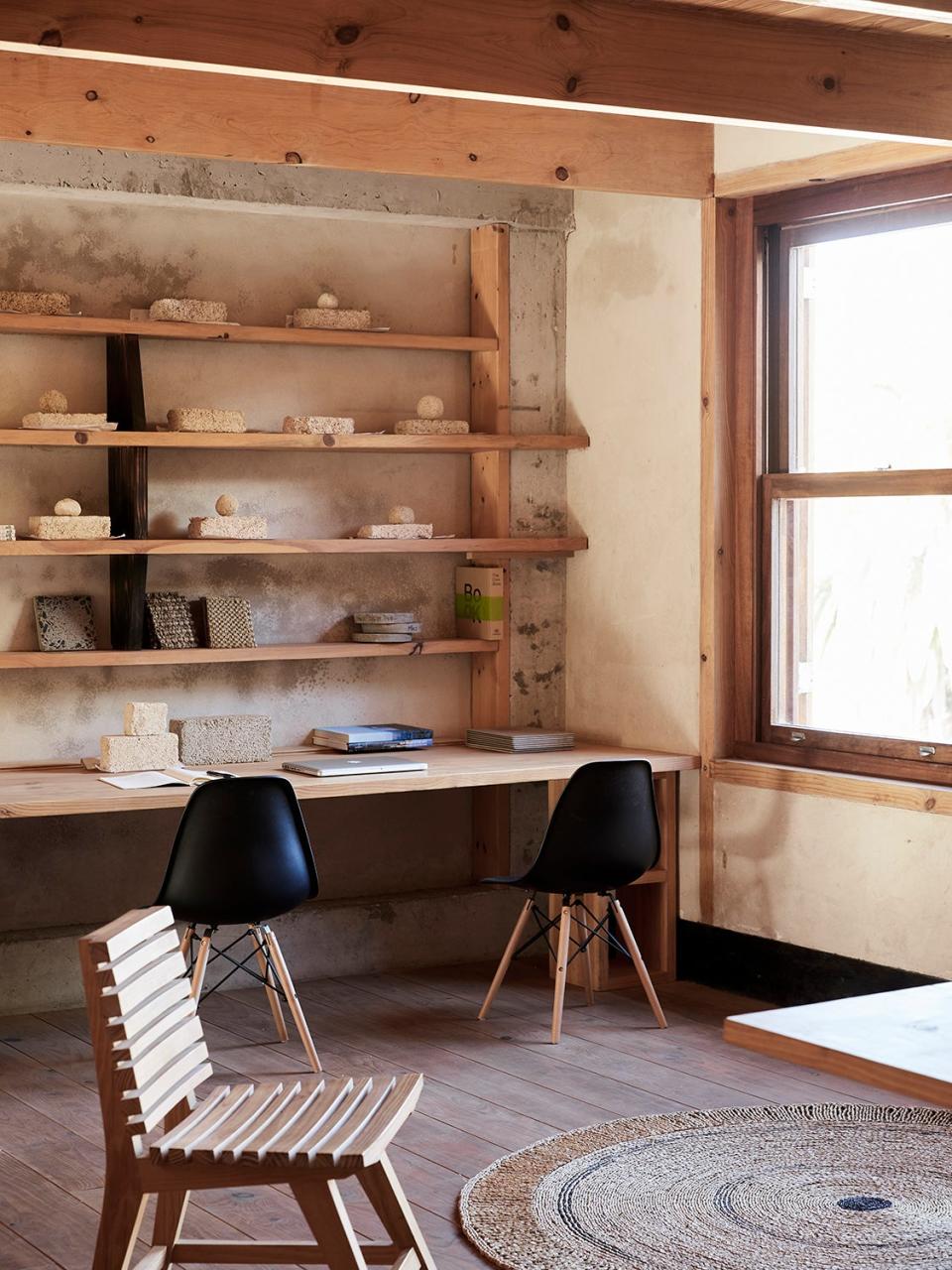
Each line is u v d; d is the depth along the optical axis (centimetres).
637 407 639
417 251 659
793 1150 430
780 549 599
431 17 405
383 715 659
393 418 656
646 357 633
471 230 668
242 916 497
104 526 565
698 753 615
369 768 563
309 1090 327
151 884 617
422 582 666
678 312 617
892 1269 354
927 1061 258
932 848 529
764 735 604
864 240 566
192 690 618
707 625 608
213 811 488
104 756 561
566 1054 524
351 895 655
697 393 610
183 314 581
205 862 490
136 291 600
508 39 413
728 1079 496
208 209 612
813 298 587
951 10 367
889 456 558
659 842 564
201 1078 326
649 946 630
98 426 564
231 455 621
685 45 436
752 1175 412
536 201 660
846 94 459
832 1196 398
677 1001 592
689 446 614
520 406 665
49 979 582
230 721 593
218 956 608
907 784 539
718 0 430
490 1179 410
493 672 665
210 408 614
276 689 634
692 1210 389
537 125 579
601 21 425
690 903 621
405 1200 318
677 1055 522
